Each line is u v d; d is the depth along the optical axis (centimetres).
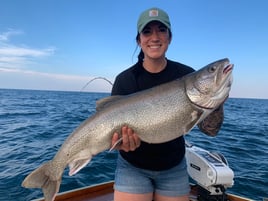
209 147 328
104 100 104
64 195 143
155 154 104
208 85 93
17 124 522
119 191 108
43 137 384
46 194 103
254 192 194
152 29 102
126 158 108
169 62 112
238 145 345
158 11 102
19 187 203
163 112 95
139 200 106
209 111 94
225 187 137
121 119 97
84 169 240
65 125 510
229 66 92
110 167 247
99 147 101
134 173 107
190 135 398
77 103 1389
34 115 689
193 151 150
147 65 109
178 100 95
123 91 112
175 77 109
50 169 105
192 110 95
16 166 249
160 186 109
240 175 225
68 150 103
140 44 109
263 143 366
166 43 105
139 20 106
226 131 470
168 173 107
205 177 136
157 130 96
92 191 152
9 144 338
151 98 97
